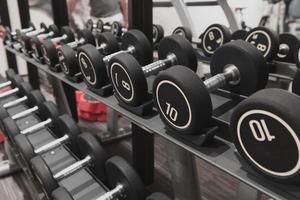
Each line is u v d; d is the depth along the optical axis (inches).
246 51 33.7
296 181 21.6
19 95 80.5
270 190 23.4
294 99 20.7
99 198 42.3
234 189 66.6
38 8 146.9
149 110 37.0
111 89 44.5
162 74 29.2
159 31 76.1
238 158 27.3
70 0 137.1
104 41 57.2
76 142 55.0
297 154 20.5
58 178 46.1
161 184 67.6
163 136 32.0
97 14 144.6
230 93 36.6
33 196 65.5
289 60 60.8
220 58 36.9
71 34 76.7
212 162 27.2
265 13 124.6
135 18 49.4
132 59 35.5
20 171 74.6
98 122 100.4
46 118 66.9
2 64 147.3
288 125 20.3
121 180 42.9
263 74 34.4
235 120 24.1
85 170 50.8
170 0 88.4
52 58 61.0
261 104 21.4
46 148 53.3
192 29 83.3
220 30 60.9
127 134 89.9
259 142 22.9
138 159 62.5
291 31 115.6
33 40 69.5
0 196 66.4
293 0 112.3
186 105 28.0
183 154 35.5
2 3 111.1
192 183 37.7
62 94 79.2
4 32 105.5
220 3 89.4
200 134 29.2
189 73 28.1
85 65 45.5
